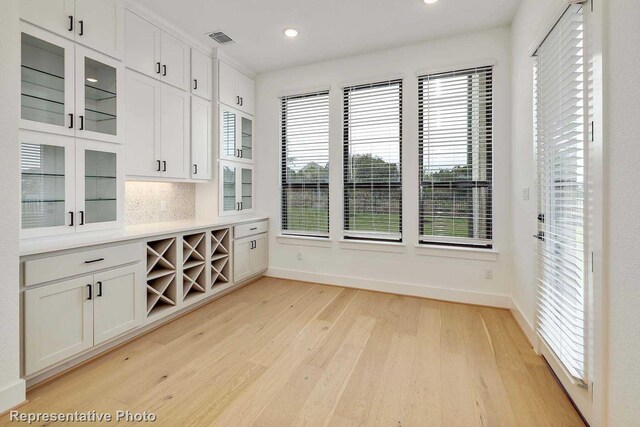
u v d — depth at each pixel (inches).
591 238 56.4
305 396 67.7
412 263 132.6
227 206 143.9
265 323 106.0
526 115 94.3
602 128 51.2
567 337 65.0
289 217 158.4
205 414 61.9
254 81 160.7
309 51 135.7
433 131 127.3
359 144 140.9
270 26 115.9
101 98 90.7
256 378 74.2
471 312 115.3
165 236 103.3
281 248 159.0
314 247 151.8
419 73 126.7
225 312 115.6
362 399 66.7
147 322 97.0
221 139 138.2
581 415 61.1
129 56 100.3
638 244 43.2
